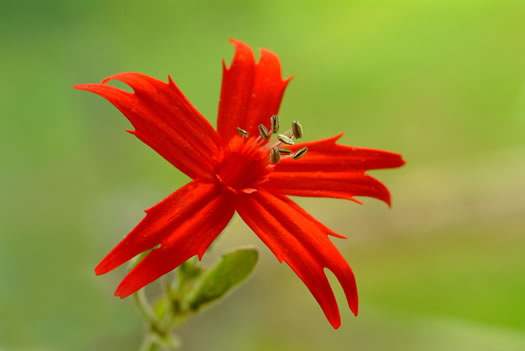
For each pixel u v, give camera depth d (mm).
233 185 172
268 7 428
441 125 406
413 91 411
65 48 386
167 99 169
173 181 370
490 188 334
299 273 167
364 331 306
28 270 305
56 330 283
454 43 426
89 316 288
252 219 169
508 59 419
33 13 386
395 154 177
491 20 430
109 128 362
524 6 428
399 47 423
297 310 307
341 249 327
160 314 185
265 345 294
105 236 317
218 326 285
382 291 324
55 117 370
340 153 176
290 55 417
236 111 175
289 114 400
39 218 333
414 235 327
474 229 328
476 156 388
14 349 272
